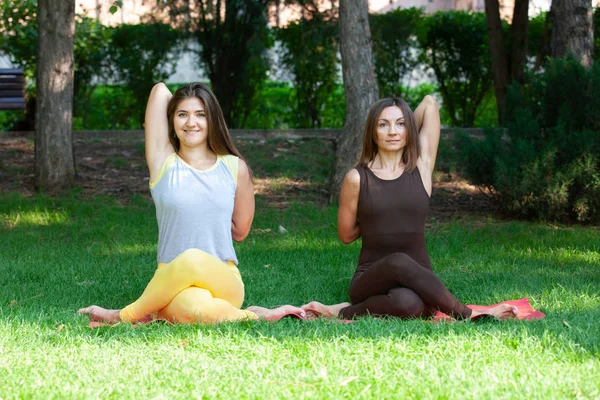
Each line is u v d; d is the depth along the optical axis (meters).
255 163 11.10
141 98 13.34
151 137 5.02
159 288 4.55
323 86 13.52
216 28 12.93
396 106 5.20
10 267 6.45
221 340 4.07
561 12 9.67
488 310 4.76
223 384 3.47
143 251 7.31
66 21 9.64
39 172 9.75
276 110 13.87
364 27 9.22
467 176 9.29
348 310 4.86
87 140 12.13
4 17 12.87
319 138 12.13
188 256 4.52
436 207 9.53
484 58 13.45
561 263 6.75
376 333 4.17
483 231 8.17
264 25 12.95
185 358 3.82
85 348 4.00
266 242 7.73
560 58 9.02
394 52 13.38
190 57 13.63
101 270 6.43
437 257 7.02
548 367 3.60
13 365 3.75
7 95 10.10
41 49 9.68
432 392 3.33
